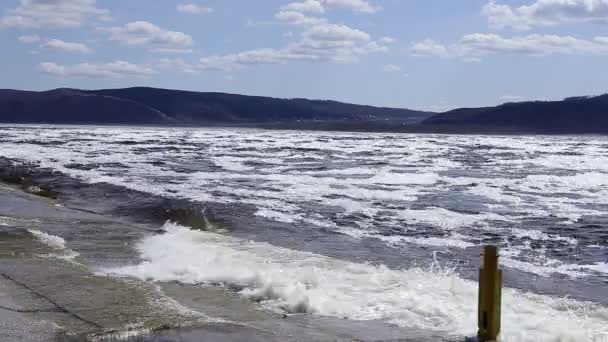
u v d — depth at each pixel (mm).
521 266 15719
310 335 9211
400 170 42656
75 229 18531
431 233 20094
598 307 11289
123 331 9062
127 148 65812
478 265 15703
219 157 53812
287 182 33875
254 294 11477
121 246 16047
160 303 10617
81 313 9867
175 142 82250
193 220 21703
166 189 29641
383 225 21406
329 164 47281
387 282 12383
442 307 10703
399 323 9914
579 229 21047
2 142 75562
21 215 21156
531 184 34250
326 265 13883
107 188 29672
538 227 21344
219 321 9750
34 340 8523
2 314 9625
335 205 25641
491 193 30250
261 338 8992
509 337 9180
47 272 12586
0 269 12695
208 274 12859
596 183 34969
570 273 15078
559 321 10148
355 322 9953
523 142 107875
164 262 14000
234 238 17688
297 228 20594
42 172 37188
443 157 57781
